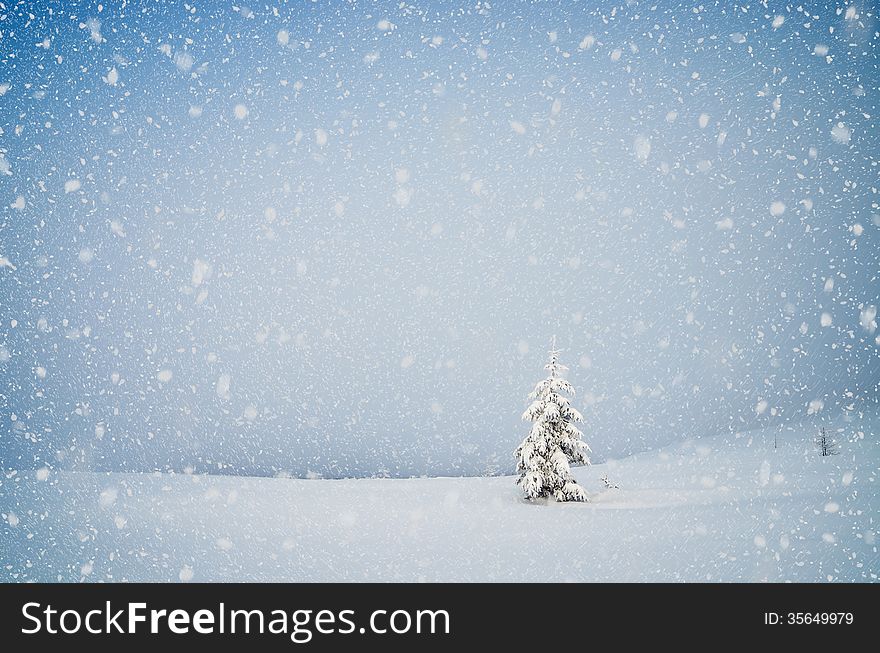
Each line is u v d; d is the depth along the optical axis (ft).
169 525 38.01
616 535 35.04
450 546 33.47
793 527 32.60
